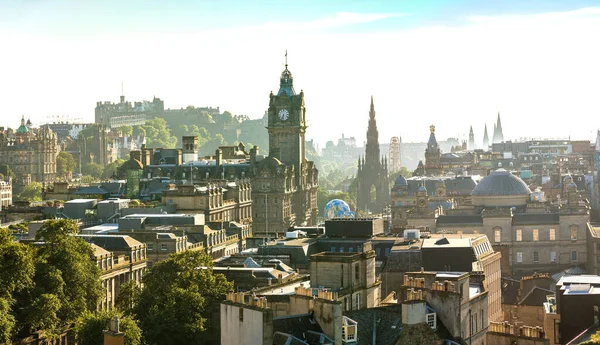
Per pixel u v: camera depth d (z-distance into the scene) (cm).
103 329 16025
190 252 18775
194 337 17612
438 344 13275
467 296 14975
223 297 17812
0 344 15700
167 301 17462
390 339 13238
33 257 18225
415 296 13925
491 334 16062
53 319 17412
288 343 12612
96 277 19475
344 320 13200
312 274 15700
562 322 18212
